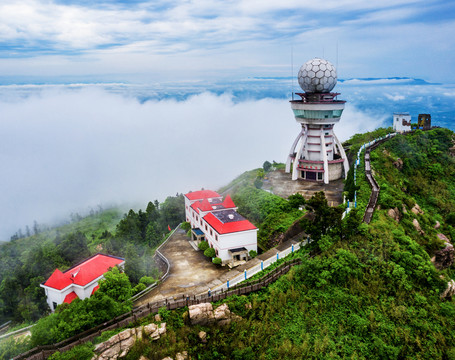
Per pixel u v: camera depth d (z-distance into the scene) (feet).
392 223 210.18
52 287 179.01
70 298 176.35
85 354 126.00
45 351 128.88
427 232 239.09
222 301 158.10
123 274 166.91
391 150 334.24
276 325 153.58
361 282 170.71
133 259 204.33
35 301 191.52
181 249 237.45
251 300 161.38
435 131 383.86
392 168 300.61
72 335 135.85
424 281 176.24
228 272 194.80
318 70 285.02
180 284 185.57
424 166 335.47
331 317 157.69
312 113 291.17
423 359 149.18
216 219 220.64
